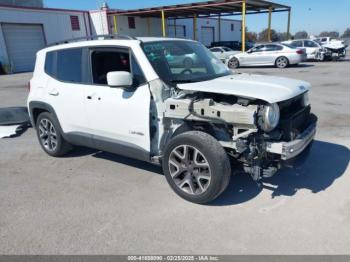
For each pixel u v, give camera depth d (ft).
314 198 12.08
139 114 12.65
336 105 26.71
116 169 15.60
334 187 12.84
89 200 12.63
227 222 10.77
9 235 10.47
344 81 39.47
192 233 10.27
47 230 10.69
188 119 11.69
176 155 12.08
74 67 15.24
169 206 11.91
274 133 11.07
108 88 13.70
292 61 60.34
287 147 10.46
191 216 11.21
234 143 11.10
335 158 15.62
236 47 102.53
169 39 14.71
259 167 11.18
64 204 12.38
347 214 10.96
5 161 17.29
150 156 13.08
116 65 13.65
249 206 11.70
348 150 16.57
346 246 9.37
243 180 13.69
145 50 12.96
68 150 17.53
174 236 10.14
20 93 41.63
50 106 16.38
